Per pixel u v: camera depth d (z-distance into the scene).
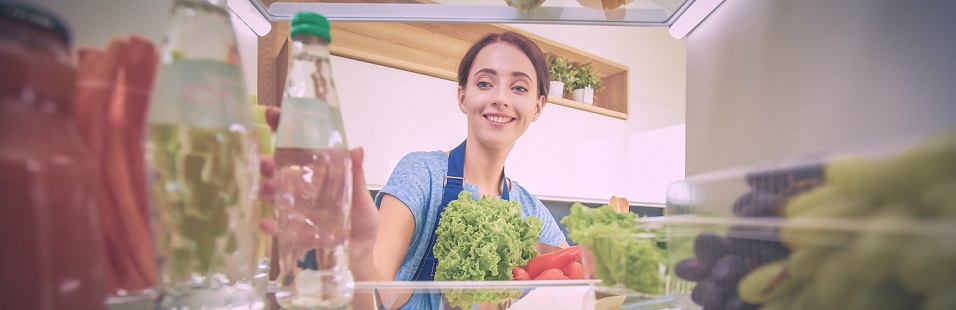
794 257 0.27
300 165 0.38
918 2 0.38
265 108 0.43
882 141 0.26
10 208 0.20
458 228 0.88
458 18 0.66
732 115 0.61
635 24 0.69
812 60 0.48
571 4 0.66
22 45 0.21
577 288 0.50
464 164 1.41
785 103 0.51
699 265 0.36
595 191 2.46
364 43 1.79
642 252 0.45
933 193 0.21
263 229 0.39
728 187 0.36
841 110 0.44
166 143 0.29
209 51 0.31
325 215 0.38
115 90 0.32
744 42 0.58
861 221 0.24
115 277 0.31
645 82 2.74
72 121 0.24
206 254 0.30
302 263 0.37
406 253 1.23
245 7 0.61
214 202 0.30
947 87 0.36
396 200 1.18
